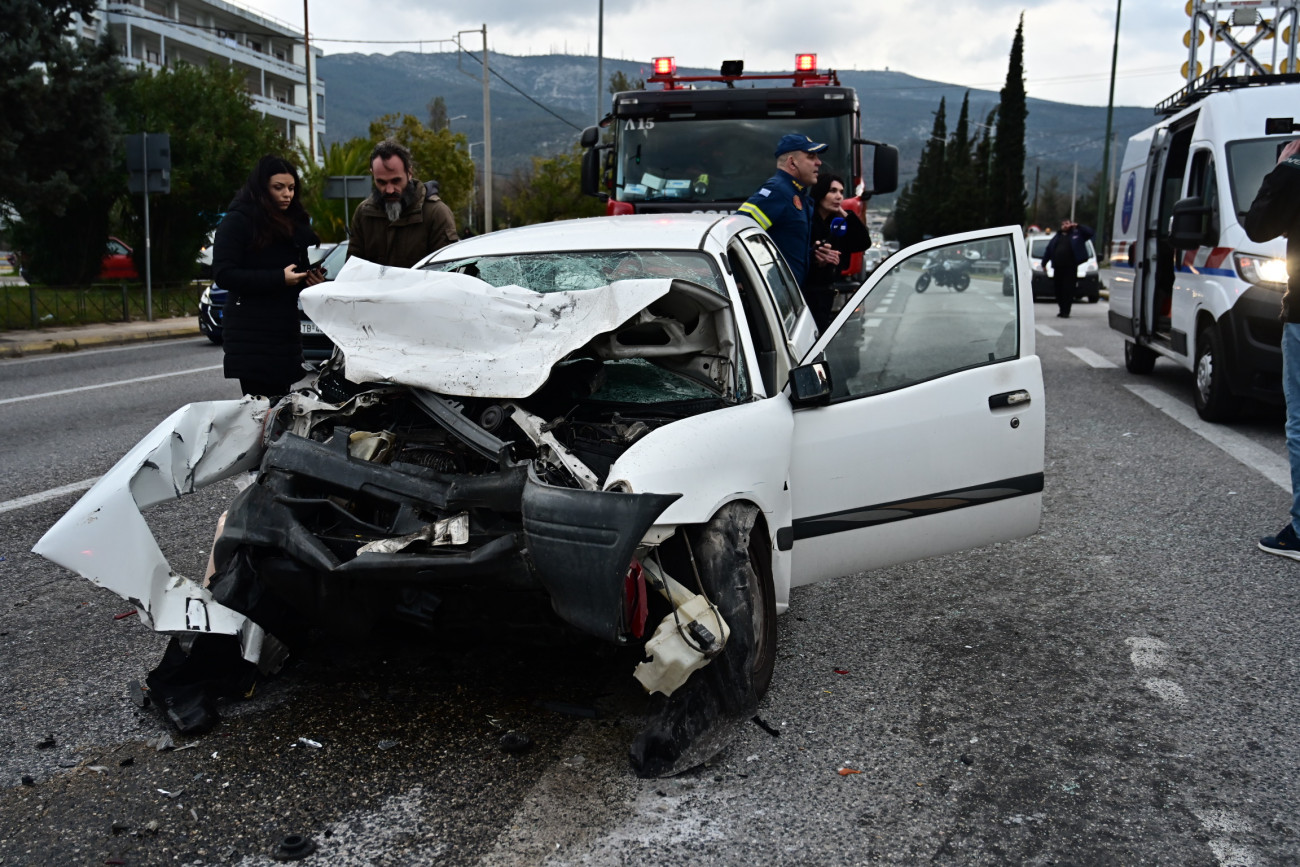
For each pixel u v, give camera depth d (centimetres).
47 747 348
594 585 307
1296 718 372
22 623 464
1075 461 785
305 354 1154
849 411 411
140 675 406
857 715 375
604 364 426
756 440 365
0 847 291
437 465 370
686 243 446
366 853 288
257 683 393
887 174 1034
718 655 335
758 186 1021
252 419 402
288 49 7581
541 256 455
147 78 2553
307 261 568
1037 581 525
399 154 625
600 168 1105
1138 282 1158
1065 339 1655
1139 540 588
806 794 319
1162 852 290
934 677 409
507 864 282
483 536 339
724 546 338
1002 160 6750
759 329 457
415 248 641
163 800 315
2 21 1870
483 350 375
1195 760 342
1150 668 417
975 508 438
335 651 421
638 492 320
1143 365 1229
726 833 297
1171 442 843
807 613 483
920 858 287
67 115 1930
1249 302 836
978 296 441
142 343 1758
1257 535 592
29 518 629
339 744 348
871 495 416
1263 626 459
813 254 725
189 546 573
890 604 495
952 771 335
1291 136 896
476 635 358
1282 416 957
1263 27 1347
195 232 2620
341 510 352
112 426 929
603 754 341
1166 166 1077
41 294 1917
